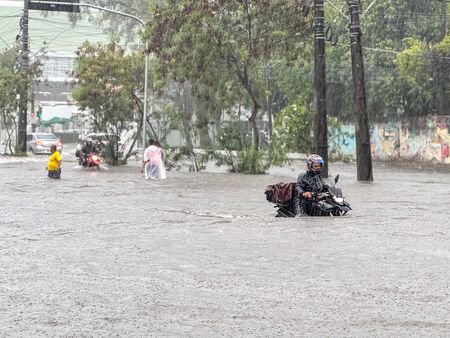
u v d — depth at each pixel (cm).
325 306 735
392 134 5259
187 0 3203
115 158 4006
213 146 3559
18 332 638
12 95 4675
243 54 3309
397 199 1991
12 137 6600
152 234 1266
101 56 3922
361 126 2859
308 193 1509
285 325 662
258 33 3300
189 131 3600
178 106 3625
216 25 3216
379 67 5044
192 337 623
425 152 4931
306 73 5469
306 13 2998
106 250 1088
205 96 3466
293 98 5594
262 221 1448
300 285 835
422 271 916
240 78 3369
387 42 4981
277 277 881
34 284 838
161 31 3306
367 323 670
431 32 5016
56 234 1273
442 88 4703
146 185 2505
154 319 682
